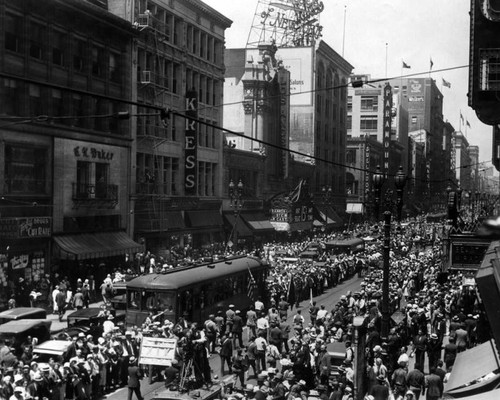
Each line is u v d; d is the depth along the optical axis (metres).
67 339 23.83
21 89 38.72
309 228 84.00
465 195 83.75
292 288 40.75
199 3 61.47
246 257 39.09
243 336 32.84
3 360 20.94
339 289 49.81
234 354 28.20
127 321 29.23
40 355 21.89
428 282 40.53
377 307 29.39
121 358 23.62
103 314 28.31
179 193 59.03
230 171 70.31
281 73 86.25
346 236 73.50
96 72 46.78
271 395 18.78
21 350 23.42
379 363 20.44
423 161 188.75
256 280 38.69
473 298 33.22
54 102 41.94
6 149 37.81
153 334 24.36
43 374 19.50
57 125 41.50
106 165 47.44
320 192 105.56
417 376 19.41
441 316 27.59
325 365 21.69
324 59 106.56
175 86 59.00
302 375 22.47
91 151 45.09
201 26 63.41
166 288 28.61
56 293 34.50
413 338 26.70
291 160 89.25
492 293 13.28
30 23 39.62
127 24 48.72
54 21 41.44
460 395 13.86
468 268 27.34
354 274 58.75
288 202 77.19
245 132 78.81
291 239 80.38
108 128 47.88
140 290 29.02
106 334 24.28
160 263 47.25
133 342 24.78
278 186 83.94
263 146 78.75
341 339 26.20
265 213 77.62
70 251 40.59
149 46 53.25
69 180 42.84
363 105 147.38
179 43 59.12
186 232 58.78
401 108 163.62
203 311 31.31
